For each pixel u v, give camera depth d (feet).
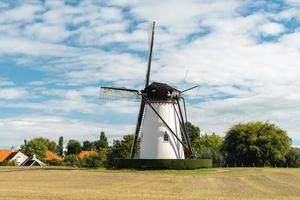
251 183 162.50
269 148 333.42
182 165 221.87
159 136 235.81
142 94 240.12
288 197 116.06
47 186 145.59
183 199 107.04
